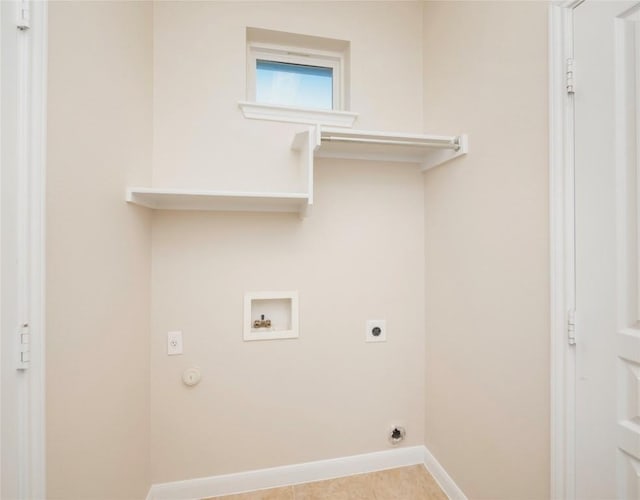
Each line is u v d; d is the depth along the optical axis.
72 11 0.84
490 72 1.24
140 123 1.32
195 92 1.53
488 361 1.27
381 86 1.73
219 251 1.56
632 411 0.78
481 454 1.31
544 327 1.01
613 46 0.81
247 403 1.59
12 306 0.67
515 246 1.13
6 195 0.65
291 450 1.64
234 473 1.57
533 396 1.05
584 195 0.89
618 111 0.80
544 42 1.00
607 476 0.84
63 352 0.81
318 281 1.67
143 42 1.35
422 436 1.79
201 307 1.54
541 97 1.01
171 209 1.52
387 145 1.50
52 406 0.77
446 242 1.57
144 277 1.40
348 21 1.69
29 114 0.70
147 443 1.44
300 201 1.48
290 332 1.63
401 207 1.77
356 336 1.71
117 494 1.12
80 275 0.88
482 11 1.29
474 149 1.35
